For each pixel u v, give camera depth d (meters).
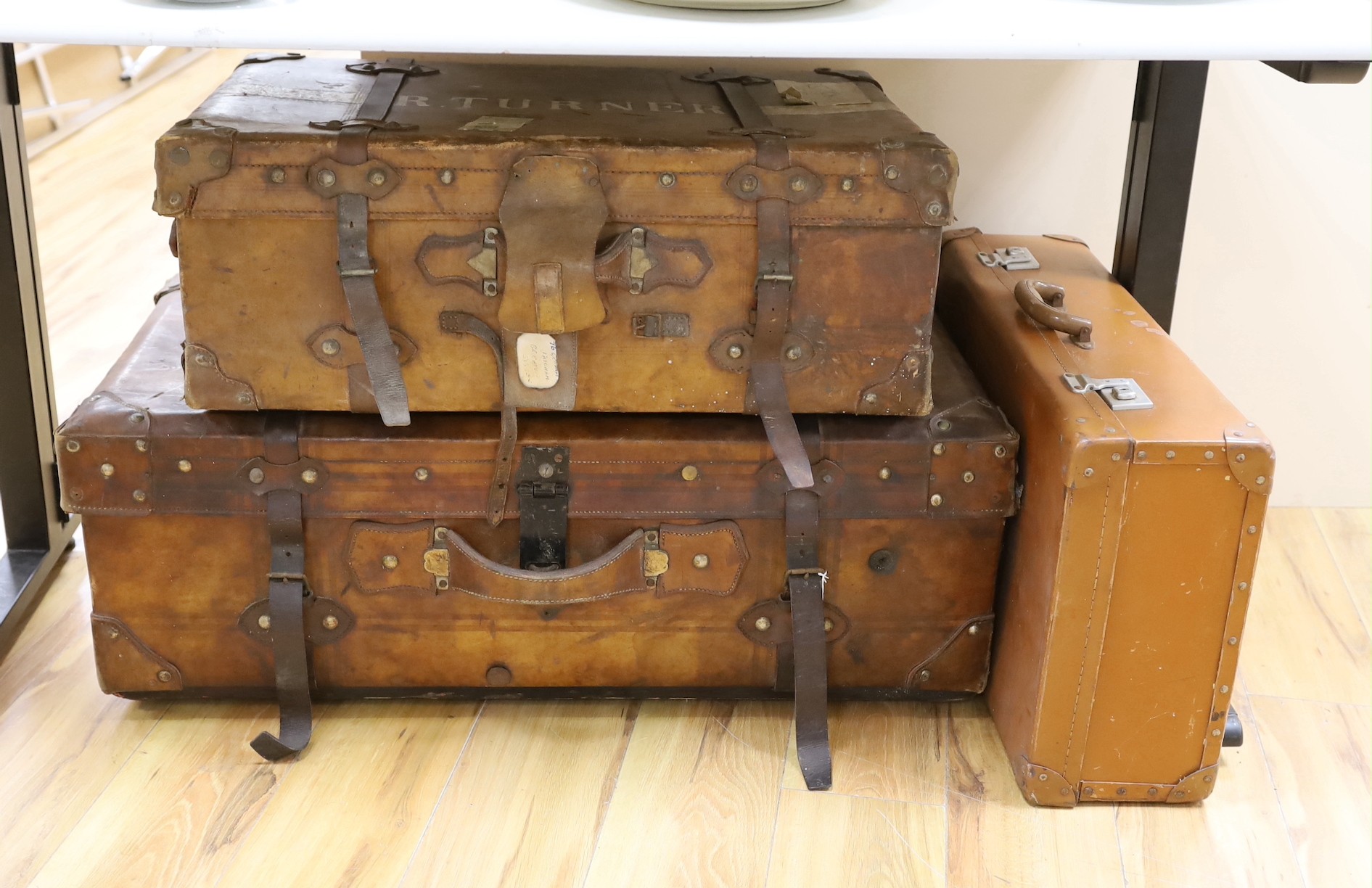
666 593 1.51
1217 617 1.38
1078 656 1.40
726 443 1.45
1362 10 1.31
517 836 1.42
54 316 2.73
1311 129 1.91
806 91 1.61
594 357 1.42
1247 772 1.56
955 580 1.53
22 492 1.82
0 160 1.66
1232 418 1.35
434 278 1.38
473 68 1.69
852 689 1.60
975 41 1.23
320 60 1.68
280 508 1.45
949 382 1.55
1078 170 1.95
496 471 1.44
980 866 1.40
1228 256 2.00
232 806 1.44
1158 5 1.33
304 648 1.50
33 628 1.75
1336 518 2.13
